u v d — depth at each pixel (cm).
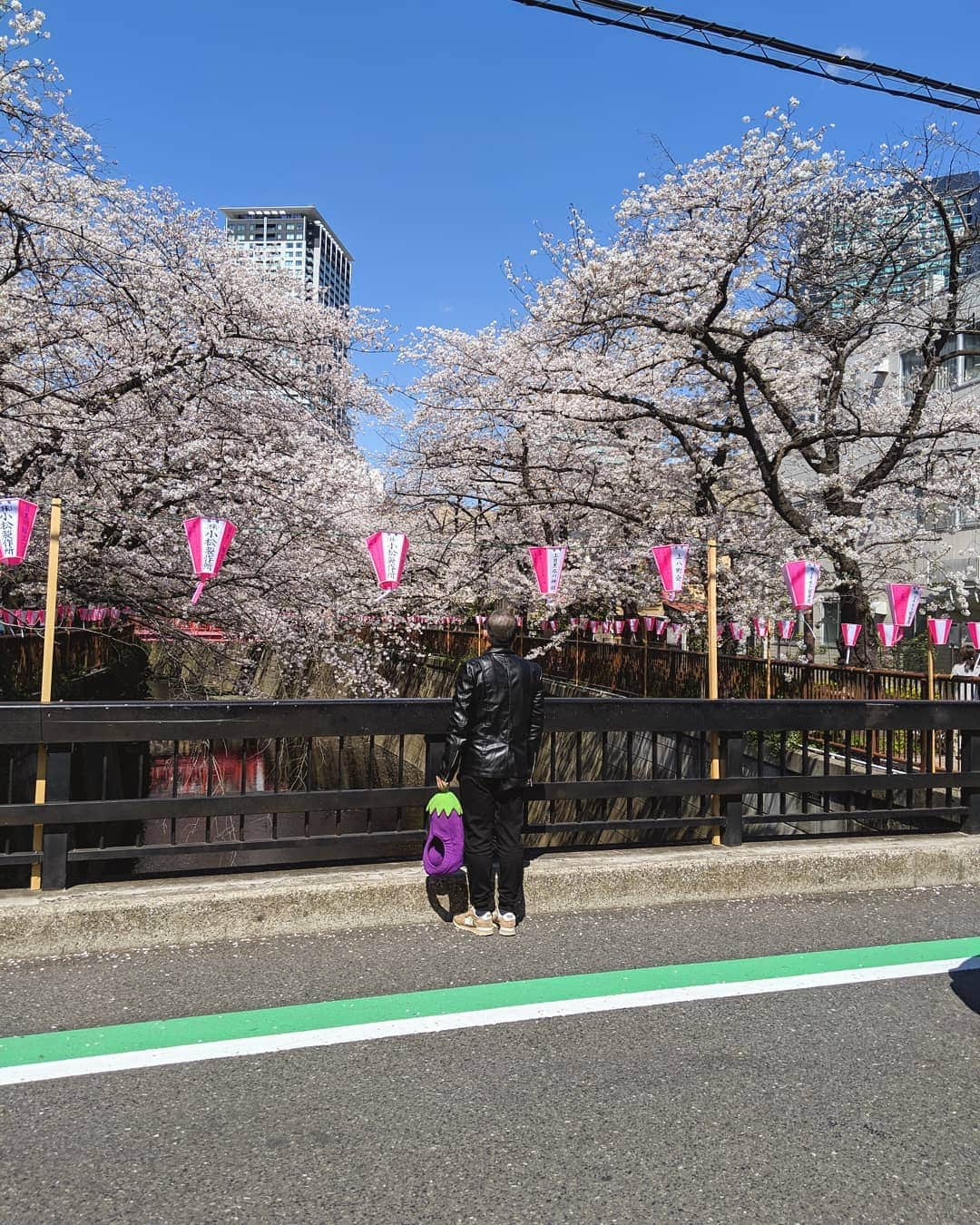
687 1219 209
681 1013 321
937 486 1168
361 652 1166
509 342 1323
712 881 454
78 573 945
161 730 390
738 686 1098
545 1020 313
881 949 387
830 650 1709
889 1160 233
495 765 388
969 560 1872
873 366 1487
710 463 1268
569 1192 218
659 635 1571
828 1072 280
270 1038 296
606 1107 257
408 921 412
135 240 963
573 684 1664
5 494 850
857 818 513
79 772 885
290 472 980
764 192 985
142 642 1210
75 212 830
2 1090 262
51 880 387
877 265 1170
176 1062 280
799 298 1164
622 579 1291
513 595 1389
